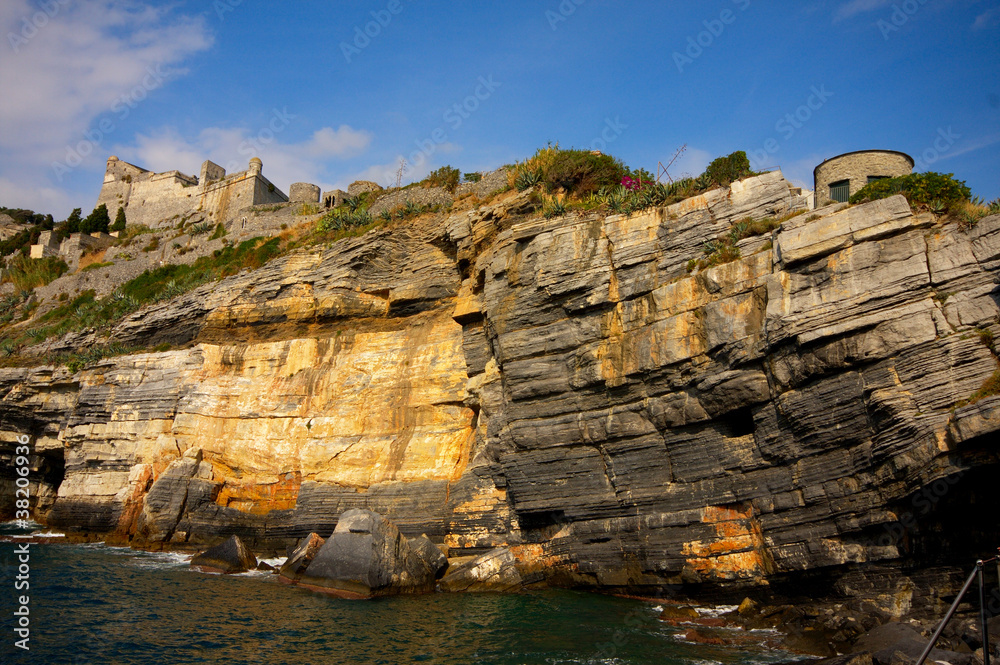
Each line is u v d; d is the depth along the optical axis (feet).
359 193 162.09
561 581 81.00
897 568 60.70
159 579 84.69
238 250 163.02
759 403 69.92
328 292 118.01
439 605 73.56
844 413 63.62
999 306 58.95
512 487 85.10
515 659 56.18
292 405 114.11
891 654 48.70
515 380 87.25
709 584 70.69
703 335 74.28
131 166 233.76
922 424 57.93
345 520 83.10
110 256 198.08
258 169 199.62
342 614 69.46
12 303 189.98
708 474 72.69
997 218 61.00
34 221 302.66
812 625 60.95
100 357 139.13
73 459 132.57
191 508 111.04
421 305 113.09
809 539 64.64
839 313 65.10
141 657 55.72
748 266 73.61
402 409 106.52
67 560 96.07
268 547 105.81
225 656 56.49
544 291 87.45
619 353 80.43
